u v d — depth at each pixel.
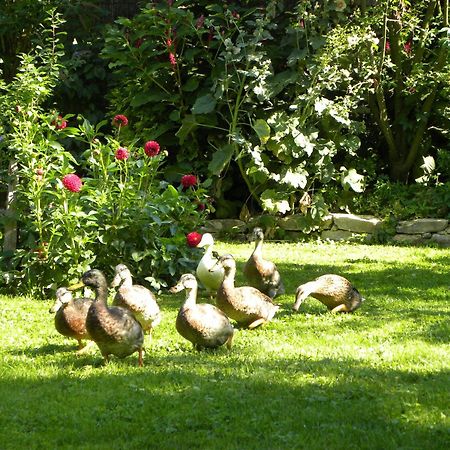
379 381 6.58
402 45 15.96
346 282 9.16
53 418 5.85
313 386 6.48
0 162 10.62
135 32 14.96
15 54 17.03
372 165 15.84
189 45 15.30
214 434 5.55
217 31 14.52
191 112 15.35
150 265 10.45
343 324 8.69
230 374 6.82
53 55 12.45
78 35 16.94
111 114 15.82
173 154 15.83
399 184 15.72
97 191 10.37
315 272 11.73
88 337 7.68
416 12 15.68
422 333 8.23
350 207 15.48
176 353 7.59
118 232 10.39
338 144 15.05
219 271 9.90
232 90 14.91
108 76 16.66
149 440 5.45
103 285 7.02
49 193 10.09
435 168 16.03
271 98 15.44
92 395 6.32
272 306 8.63
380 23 15.38
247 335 8.26
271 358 7.31
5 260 10.38
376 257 13.01
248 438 5.48
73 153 16.16
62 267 10.09
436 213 14.91
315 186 15.79
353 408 5.96
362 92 15.14
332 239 14.91
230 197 15.95
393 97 16.42
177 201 10.94
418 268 12.02
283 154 14.64
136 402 6.14
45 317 9.09
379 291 10.44
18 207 10.34
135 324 7.05
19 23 16.62
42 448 5.36
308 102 14.57
